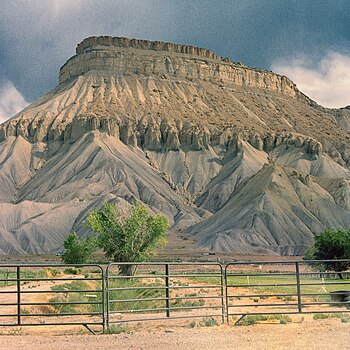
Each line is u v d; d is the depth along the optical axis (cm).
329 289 5838
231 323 3184
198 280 7375
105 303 3116
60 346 2519
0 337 2802
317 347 2330
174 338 2661
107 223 8744
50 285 5725
